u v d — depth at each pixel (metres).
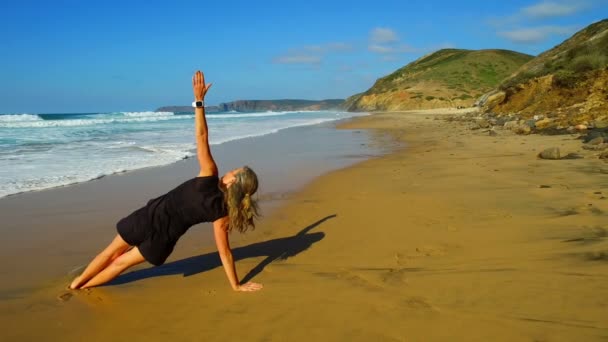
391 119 35.75
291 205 6.27
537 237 4.26
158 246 3.53
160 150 12.92
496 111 25.62
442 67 84.12
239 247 4.62
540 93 23.22
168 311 3.21
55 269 4.07
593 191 6.01
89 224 5.48
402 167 9.30
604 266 3.38
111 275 3.63
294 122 34.53
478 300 3.02
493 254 3.92
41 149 12.80
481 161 9.45
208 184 3.54
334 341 2.66
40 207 6.29
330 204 6.24
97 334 2.90
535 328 2.62
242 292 3.49
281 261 4.15
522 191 6.32
